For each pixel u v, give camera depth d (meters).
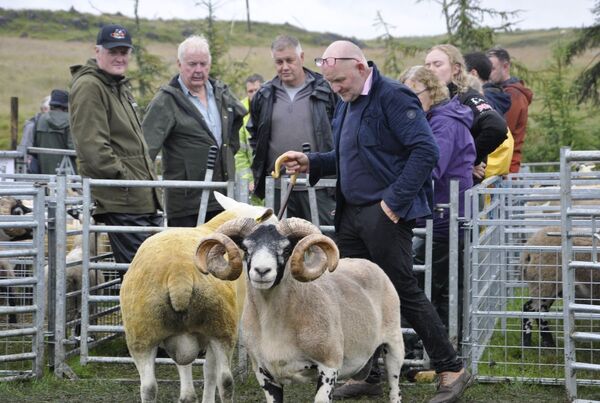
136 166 7.95
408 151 6.30
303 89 8.66
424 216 6.36
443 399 6.54
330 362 5.32
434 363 6.59
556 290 7.75
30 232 10.20
